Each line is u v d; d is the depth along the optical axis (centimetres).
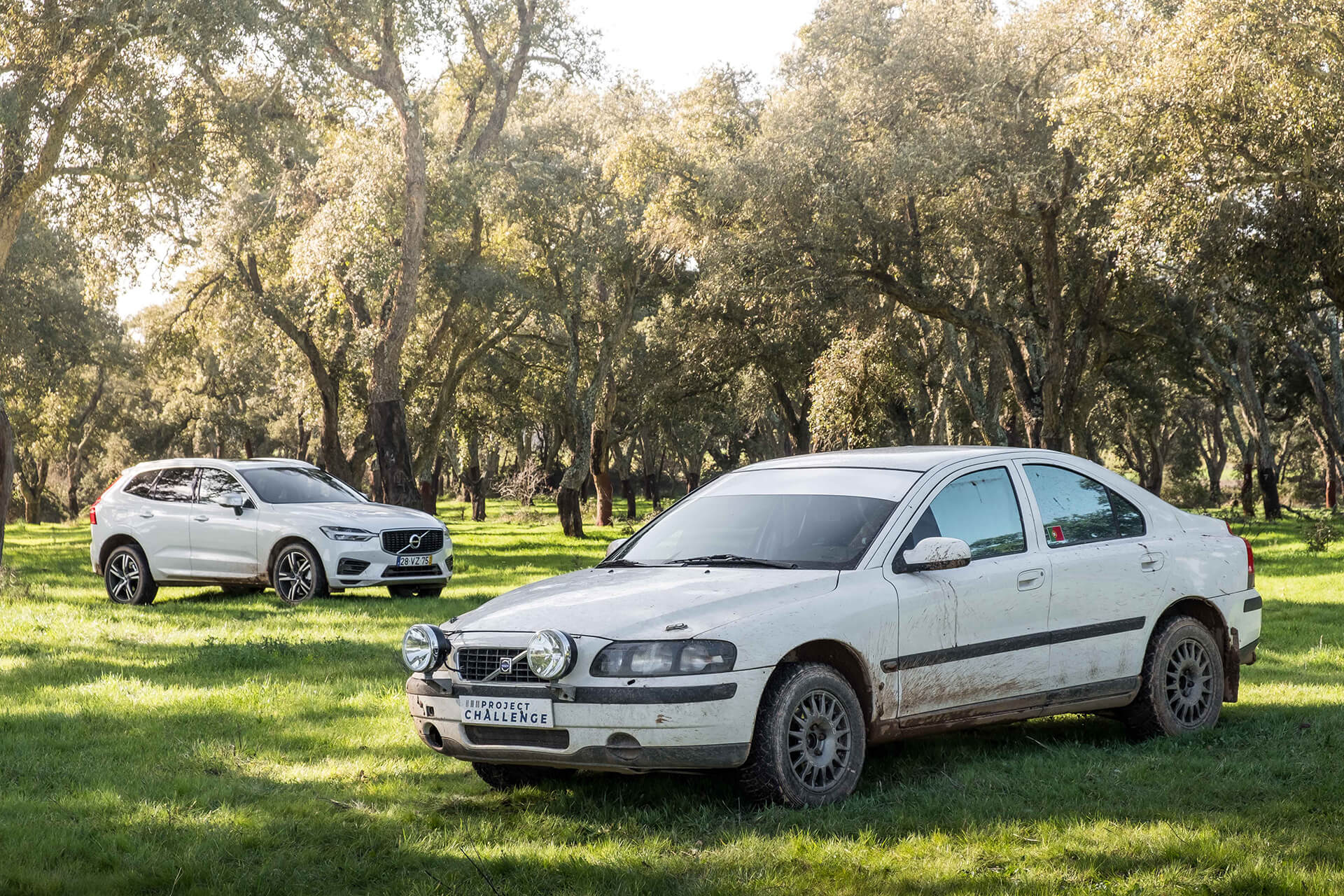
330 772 666
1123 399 5034
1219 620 747
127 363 4797
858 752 577
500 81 3303
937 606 611
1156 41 1962
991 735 727
